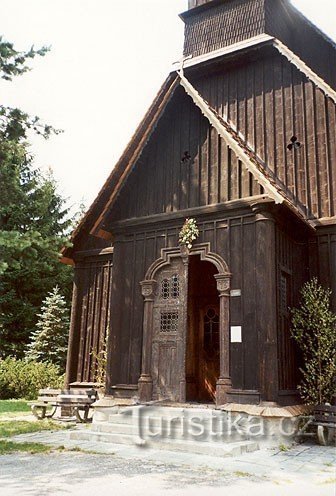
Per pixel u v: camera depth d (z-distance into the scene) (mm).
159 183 13508
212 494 6340
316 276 12523
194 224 12320
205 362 15406
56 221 33062
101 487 6605
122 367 12625
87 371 15461
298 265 12664
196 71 16094
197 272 16047
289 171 13492
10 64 11375
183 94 13789
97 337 15531
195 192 12773
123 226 13555
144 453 9133
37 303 30297
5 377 21453
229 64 15531
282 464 8352
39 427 12281
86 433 10555
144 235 13320
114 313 13000
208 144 12922
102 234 14008
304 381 11703
